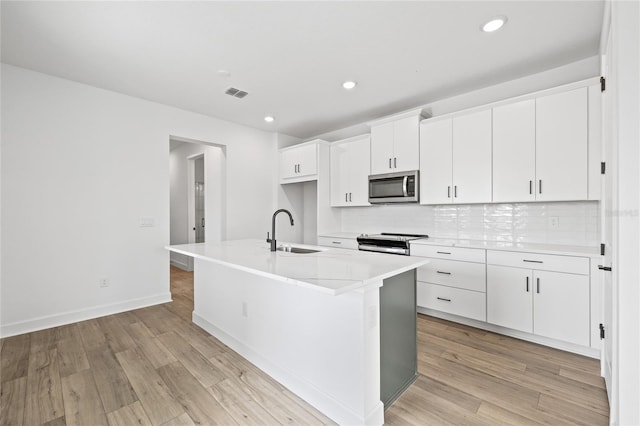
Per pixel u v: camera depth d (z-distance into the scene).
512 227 3.10
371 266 1.75
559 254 2.35
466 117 3.12
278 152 4.95
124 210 3.34
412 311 1.96
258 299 2.17
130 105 3.40
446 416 1.63
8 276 2.67
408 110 3.88
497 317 2.68
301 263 1.85
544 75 2.85
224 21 2.08
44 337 2.63
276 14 2.01
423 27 2.16
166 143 3.69
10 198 2.68
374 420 1.54
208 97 3.45
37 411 1.66
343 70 2.81
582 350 2.30
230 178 4.41
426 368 2.12
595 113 2.38
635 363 1.23
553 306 2.38
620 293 1.25
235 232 4.46
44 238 2.85
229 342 2.47
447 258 3.00
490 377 2.00
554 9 1.97
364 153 4.09
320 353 1.71
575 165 2.48
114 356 2.30
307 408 1.71
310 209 5.31
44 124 2.85
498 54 2.54
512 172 2.81
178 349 2.43
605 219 1.93
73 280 3.01
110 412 1.66
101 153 3.19
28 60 2.60
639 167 1.22
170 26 2.13
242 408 1.71
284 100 3.55
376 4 1.92
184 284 4.59
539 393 1.82
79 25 2.11
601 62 2.08
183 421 1.59
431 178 3.39
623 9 1.24
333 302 1.63
